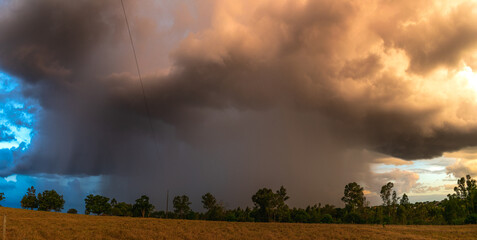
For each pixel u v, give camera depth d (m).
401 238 47.25
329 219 111.06
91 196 153.12
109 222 67.62
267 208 128.00
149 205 143.00
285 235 50.03
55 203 147.00
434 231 60.88
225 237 45.72
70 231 47.31
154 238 42.31
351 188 144.62
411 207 155.00
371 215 130.88
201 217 137.25
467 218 97.75
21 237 37.88
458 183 141.50
